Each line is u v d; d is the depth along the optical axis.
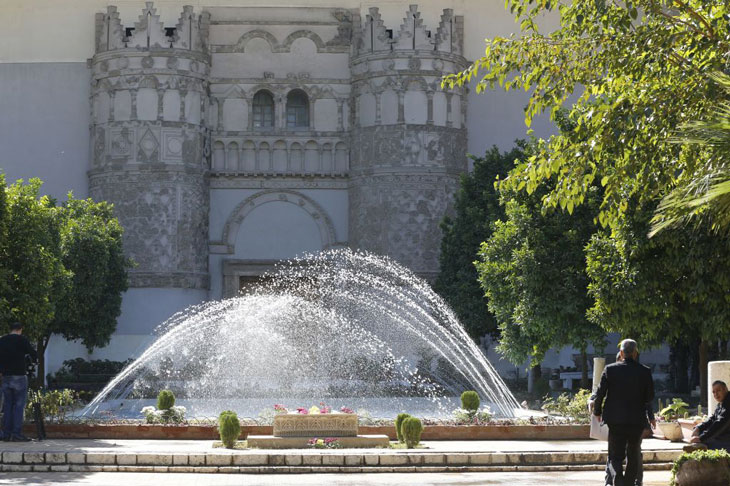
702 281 24.48
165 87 60.50
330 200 64.00
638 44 16.28
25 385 22.23
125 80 60.41
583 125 16.70
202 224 61.91
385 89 61.41
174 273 59.91
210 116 63.88
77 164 62.84
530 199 38.19
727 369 20.80
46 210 32.50
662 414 23.36
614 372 14.52
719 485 13.81
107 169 60.22
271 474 18.70
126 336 59.41
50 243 35.44
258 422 26.42
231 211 63.62
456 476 18.33
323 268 63.41
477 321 51.88
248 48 64.25
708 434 16.11
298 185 63.91
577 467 19.36
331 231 63.69
